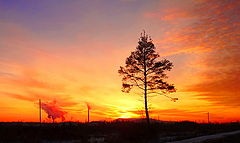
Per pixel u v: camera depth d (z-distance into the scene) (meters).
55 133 31.94
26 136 29.05
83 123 42.88
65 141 29.05
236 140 27.08
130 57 36.12
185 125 50.88
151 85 35.25
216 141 26.25
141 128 28.64
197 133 40.31
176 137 32.84
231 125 56.53
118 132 31.03
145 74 35.56
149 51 35.72
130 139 26.47
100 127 38.53
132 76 35.84
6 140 27.17
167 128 43.19
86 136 31.23
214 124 57.66
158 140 27.27
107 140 26.94
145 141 26.12
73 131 34.09
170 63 35.09
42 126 36.41
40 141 28.22
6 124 36.66
